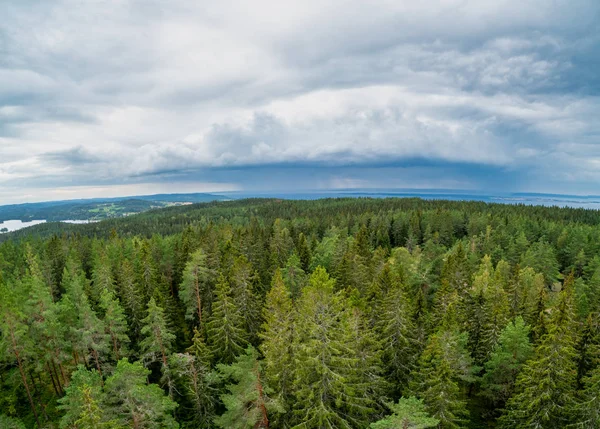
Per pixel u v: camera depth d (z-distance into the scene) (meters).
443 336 26.00
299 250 72.31
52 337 34.59
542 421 25.86
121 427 20.38
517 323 31.22
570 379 26.12
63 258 73.06
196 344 31.50
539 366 25.50
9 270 71.44
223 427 24.12
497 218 118.81
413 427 17.84
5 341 30.89
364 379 26.97
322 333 21.86
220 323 35.28
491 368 32.44
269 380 25.22
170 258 66.56
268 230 98.62
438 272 70.38
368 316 35.25
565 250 87.50
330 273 59.31
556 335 25.00
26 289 43.78
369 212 147.00
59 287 65.19
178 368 31.45
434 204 175.25
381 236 104.81
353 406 23.39
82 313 33.84
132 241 79.56
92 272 62.16
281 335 25.34
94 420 18.95
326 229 118.56
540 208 160.25
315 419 21.98
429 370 25.73
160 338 32.38
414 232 111.25
